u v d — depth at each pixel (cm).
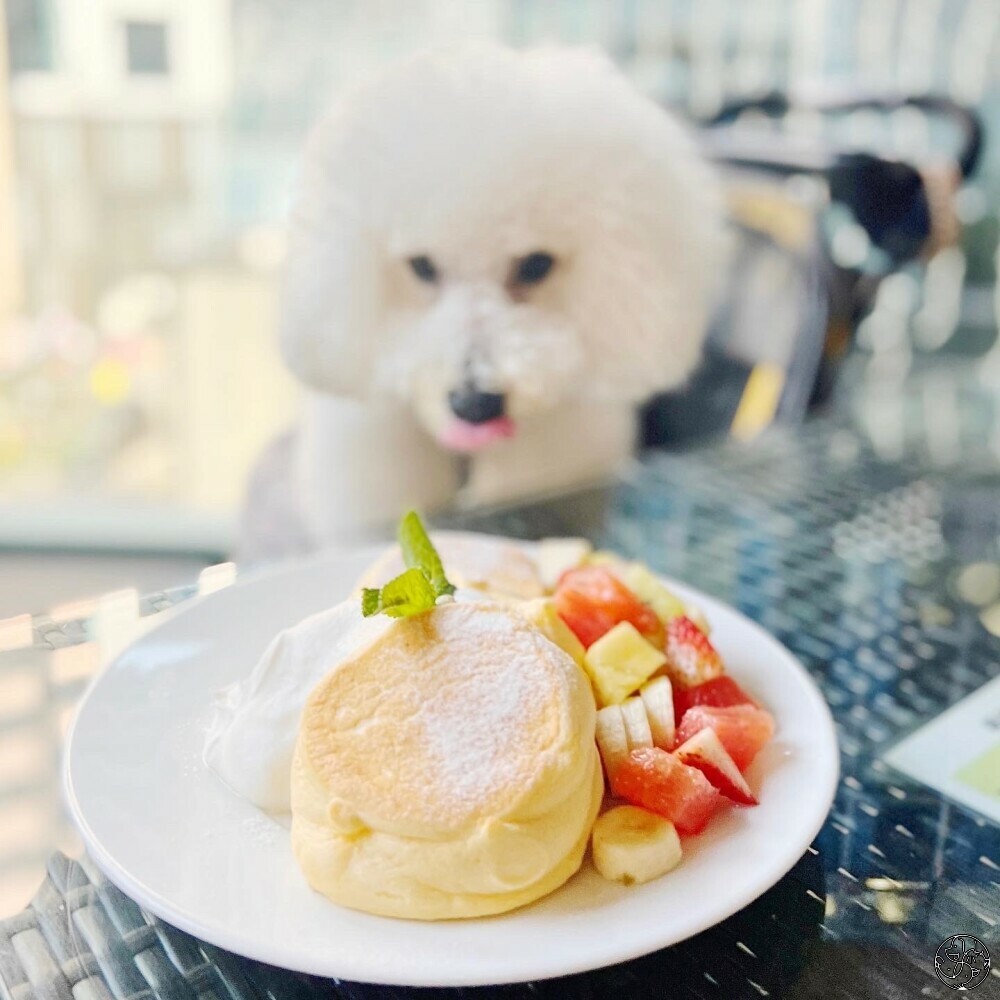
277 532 145
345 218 109
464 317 109
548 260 113
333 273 112
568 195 108
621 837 53
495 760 51
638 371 121
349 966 45
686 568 96
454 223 106
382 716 53
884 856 61
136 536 205
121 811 55
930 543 103
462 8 206
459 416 114
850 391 162
